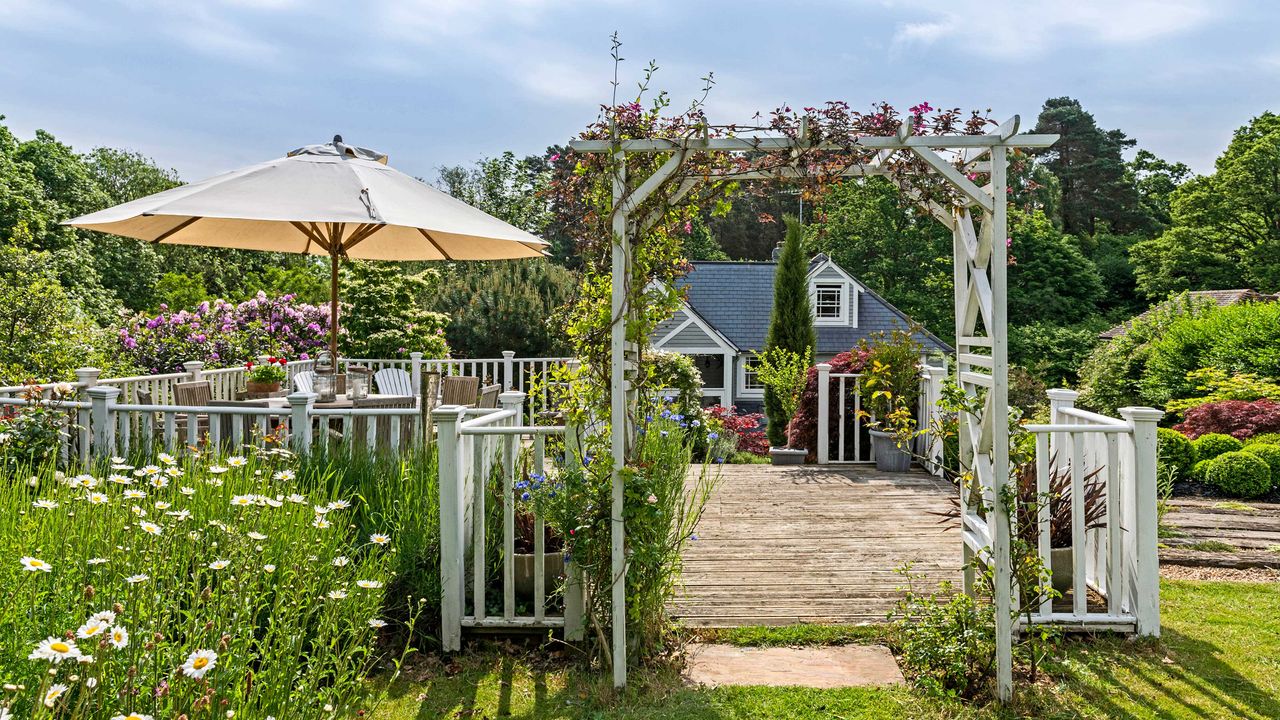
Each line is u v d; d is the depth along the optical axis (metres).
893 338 7.83
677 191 3.52
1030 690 3.34
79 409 4.80
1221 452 7.96
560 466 3.73
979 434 3.56
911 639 3.59
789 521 5.66
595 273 3.65
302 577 2.85
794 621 4.03
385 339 14.15
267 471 3.79
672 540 4.06
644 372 3.86
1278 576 4.89
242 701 2.01
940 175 3.46
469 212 5.95
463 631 3.89
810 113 3.22
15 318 10.06
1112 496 3.91
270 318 12.41
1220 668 3.55
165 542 2.57
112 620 1.76
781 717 3.16
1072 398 4.56
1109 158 39.69
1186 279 31.14
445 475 3.74
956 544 5.14
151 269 27.67
